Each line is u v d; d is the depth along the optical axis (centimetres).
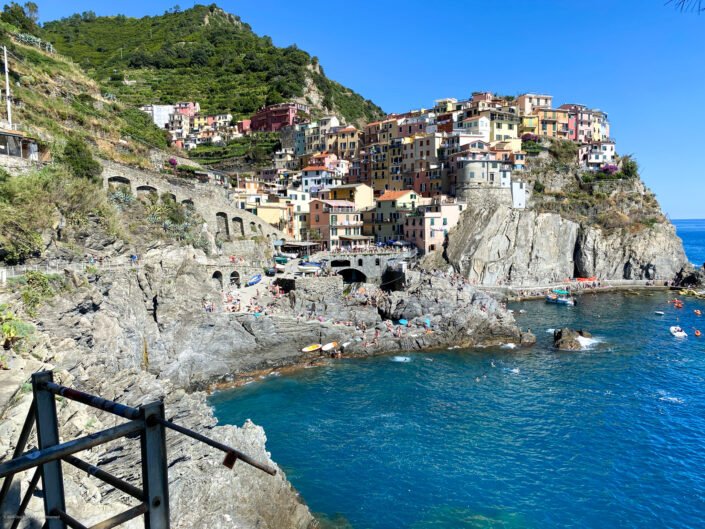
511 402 6197
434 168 15125
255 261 10319
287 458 4906
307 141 19475
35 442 2156
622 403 6138
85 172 8000
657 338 8988
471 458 4894
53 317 4853
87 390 3906
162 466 813
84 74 12350
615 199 15575
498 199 14450
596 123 19625
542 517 4041
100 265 6469
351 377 7150
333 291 9538
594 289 13800
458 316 8825
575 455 4947
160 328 6969
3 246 5303
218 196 10975
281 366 7694
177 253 8438
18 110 8262
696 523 3975
